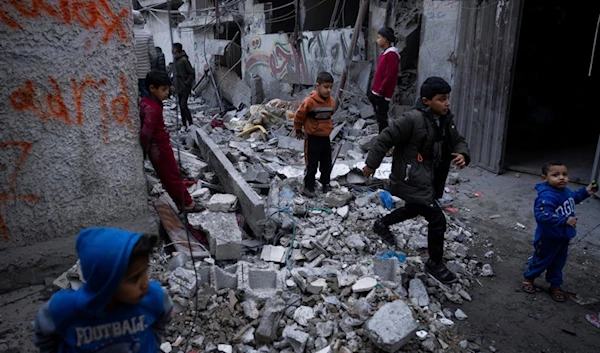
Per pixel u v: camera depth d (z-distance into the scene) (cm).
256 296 300
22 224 315
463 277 366
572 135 817
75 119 319
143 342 154
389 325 257
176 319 283
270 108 956
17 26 284
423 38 770
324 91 466
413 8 823
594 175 519
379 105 659
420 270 360
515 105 929
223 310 288
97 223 346
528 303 335
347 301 302
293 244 382
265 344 268
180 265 334
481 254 409
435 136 323
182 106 904
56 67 302
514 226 464
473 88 659
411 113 325
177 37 1856
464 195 552
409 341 266
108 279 126
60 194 325
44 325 144
